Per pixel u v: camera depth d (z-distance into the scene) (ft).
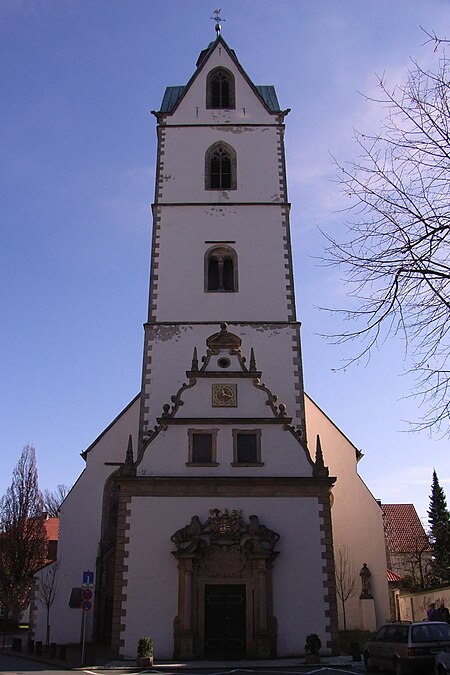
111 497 122.01
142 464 100.58
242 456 101.96
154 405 117.60
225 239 131.95
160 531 96.32
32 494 205.57
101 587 116.57
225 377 106.22
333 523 121.39
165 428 102.73
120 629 91.81
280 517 97.71
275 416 103.91
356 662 85.97
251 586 93.56
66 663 89.76
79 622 114.62
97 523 120.06
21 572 196.03
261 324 123.95
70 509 120.57
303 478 99.25
